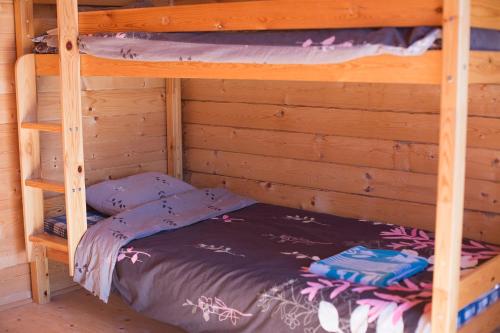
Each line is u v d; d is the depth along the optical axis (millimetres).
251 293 2586
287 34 2424
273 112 3908
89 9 3719
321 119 3695
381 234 3191
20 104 3424
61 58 3121
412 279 2523
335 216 3561
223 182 4242
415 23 2109
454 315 2139
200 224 3457
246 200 3857
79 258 3223
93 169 3924
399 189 3439
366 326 2279
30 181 3436
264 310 2533
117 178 4066
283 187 3936
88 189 3725
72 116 3195
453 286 2107
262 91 3939
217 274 2732
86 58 3139
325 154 3709
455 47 1984
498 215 3119
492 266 2461
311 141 3762
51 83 3645
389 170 3465
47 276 3629
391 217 3490
